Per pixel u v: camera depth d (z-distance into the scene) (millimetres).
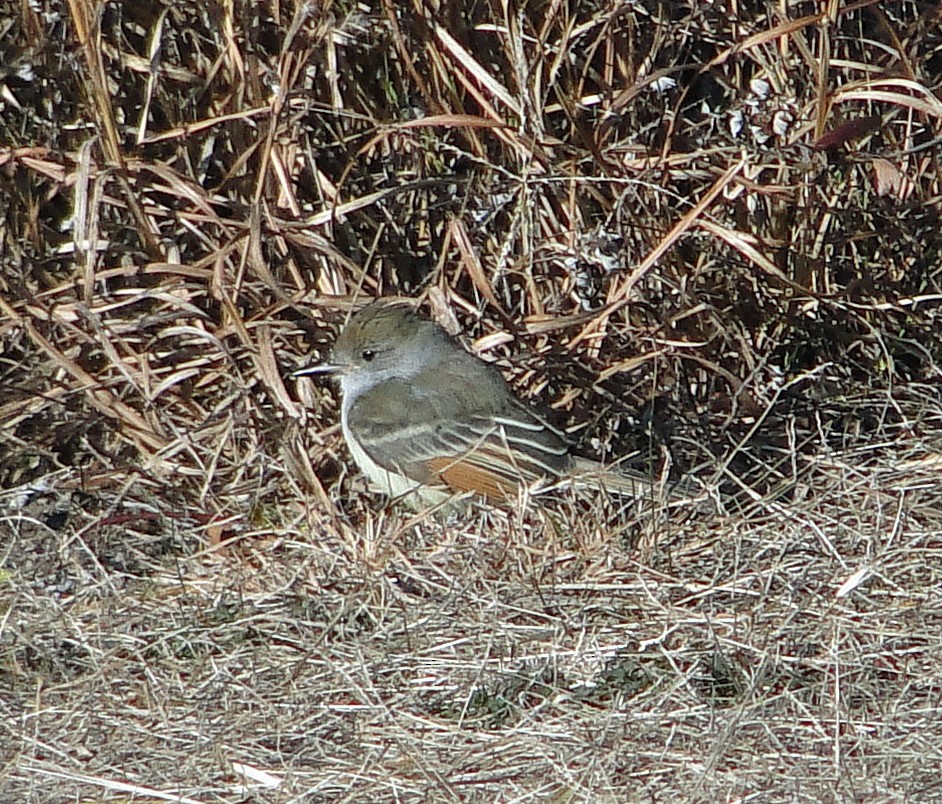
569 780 7680
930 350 12102
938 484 10438
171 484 11188
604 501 10516
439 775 7758
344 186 11805
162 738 8273
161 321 11312
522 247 11766
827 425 11555
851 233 12117
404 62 11594
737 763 7812
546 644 8992
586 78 12148
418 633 9133
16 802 7785
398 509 10992
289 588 9805
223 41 11516
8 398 11469
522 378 11797
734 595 9398
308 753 8133
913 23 12414
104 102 11148
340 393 11938
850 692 8367
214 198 11320
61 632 9344
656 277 11711
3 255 11680
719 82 12195
